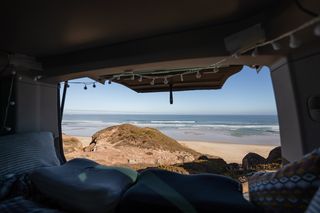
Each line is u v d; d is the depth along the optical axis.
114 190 1.30
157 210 1.10
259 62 1.62
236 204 1.06
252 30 1.35
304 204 0.89
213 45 1.58
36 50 2.03
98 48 1.99
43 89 2.49
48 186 1.44
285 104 1.44
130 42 1.85
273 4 1.26
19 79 2.20
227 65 1.90
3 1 1.16
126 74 2.22
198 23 1.54
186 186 1.28
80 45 1.92
